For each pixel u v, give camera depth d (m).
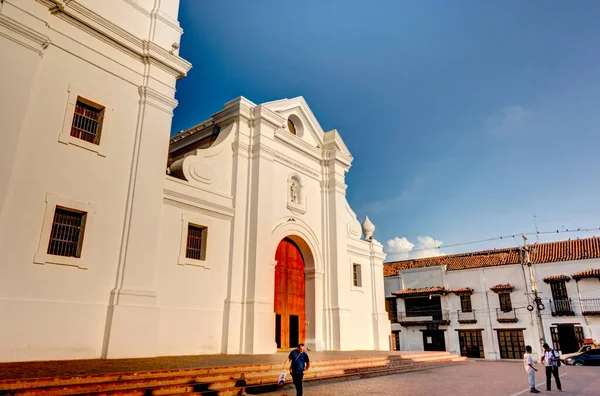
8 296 8.38
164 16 12.65
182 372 8.05
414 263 35.38
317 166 19.33
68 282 9.33
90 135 10.57
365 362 13.24
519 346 28.05
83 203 9.88
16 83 8.89
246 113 15.73
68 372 7.02
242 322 13.45
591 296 26.27
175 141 18.12
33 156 9.23
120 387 6.93
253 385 8.72
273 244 15.63
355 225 21.06
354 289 19.73
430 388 9.94
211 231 13.38
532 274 27.22
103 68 10.95
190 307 12.19
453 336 30.36
